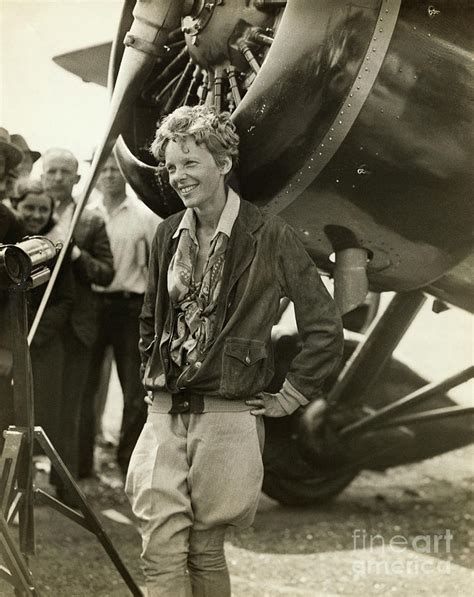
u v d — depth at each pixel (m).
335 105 2.86
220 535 2.49
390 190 3.04
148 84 3.35
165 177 3.14
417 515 3.82
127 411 3.94
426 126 2.94
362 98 2.87
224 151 2.51
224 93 3.15
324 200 3.04
